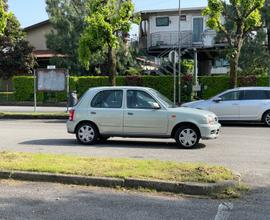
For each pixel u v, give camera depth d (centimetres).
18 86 4178
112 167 942
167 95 3534
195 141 1380
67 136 1688
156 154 1266
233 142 1530
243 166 1078
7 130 1912
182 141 1383
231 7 2891
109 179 861
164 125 1392
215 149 1366
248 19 2584
